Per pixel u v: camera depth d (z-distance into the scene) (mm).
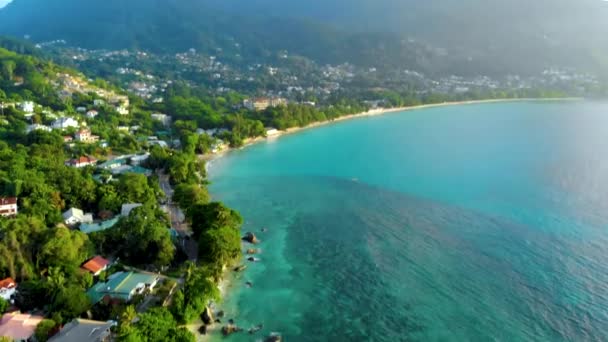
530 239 119812
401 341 79250
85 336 71062
